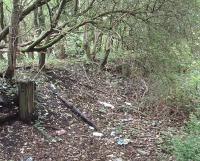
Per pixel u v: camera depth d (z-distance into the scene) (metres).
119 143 3.85
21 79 3.95
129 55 4.13
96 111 4.51
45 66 5.06
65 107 4.32
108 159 3.53
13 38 3.82
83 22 3.76
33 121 3.85
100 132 4.04
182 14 3.67
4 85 3.96
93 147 3.71
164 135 4.17
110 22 3.77
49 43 4.05
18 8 3.68
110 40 4.54
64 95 4.59
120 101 5.02
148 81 4.34
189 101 4.93
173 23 3.69
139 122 4.48
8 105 3.81
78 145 3.70
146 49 3.75
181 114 4.82
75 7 3.84
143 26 3.71
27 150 3.46
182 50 4.10
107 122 4.32
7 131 3.63
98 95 4.99
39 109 4.07
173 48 3.82
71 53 6.21
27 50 4.06
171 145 3.86
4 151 3.39
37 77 4.65
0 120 3.67
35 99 4.12
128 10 3.68
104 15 3.72
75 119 4.17
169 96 4.68
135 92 5.30
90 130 4.04
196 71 4.96
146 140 4.01
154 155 3.69
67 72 5.26
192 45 4.09
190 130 4.04
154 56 3.79
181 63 4.23
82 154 3.56
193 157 3.21
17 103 3.85
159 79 4.12
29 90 3.78
